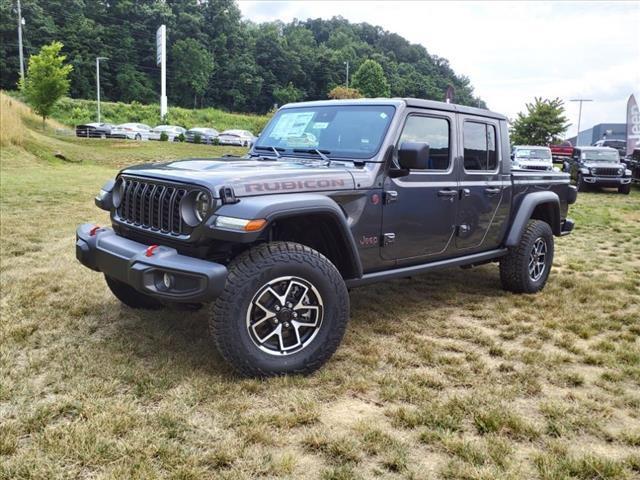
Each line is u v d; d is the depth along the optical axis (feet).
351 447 9.07
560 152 118.32
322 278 11.62
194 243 11.12
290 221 12.42
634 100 83.87
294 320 11.64
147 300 15.28
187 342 13.16
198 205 11.05
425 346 13.64
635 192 66.08
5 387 10.64
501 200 17.15
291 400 10.57
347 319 12.11
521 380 11.96
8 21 272.72
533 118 150.61
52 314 14.78
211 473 8.38
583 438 9.84
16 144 67.72
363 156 13.52
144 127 141.28
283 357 11.46
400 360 12.76
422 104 14.38
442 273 21.49
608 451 9.46
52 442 8.85
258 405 10.45
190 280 10.66
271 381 11.21
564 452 9.26
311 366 11.75
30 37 281.13
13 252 21.50
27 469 8.21
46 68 120.57
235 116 253.44
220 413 10.05
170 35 338.13
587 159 66.18
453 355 13.32
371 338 14.26
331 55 385.70
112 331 13.79
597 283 20.36
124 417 9.64
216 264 10.69
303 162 13.69
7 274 18.44
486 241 17.08
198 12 365.61
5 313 14.71
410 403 10.82
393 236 13.74
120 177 13.38
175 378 11.27
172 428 9.45
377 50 486.38
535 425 10.02
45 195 37.73
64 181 46.57
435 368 12.47
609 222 38.17
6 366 11.64
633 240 30.78
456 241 15.79
